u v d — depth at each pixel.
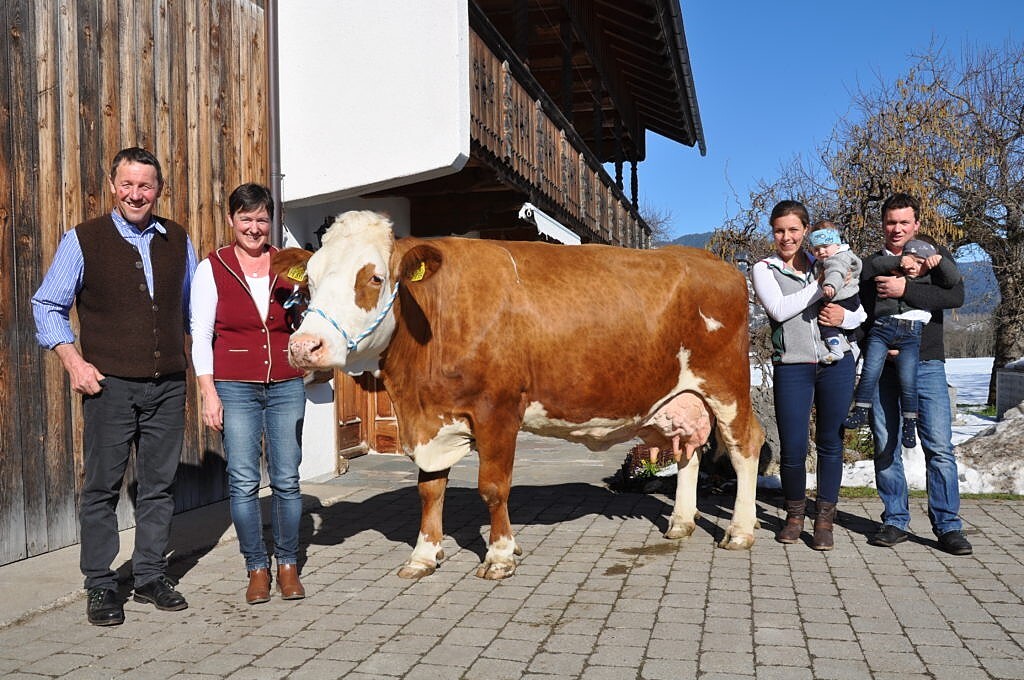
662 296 5.06
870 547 5.18
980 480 6.83
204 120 6.79
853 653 3.46
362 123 7.51
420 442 4.64
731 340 5.28
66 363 3.97
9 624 3.95
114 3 5.92
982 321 20.36
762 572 4.66
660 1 12.20
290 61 7.72
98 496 4.06
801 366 5.14
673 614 3.97
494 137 8.06
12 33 5.14
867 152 11.87
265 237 4.31
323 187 7.67
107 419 4.06
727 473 7.35
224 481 6.90
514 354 4.63
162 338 4.18
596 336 4.83
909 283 4.95
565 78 11.87
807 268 5.18
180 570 4.89
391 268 4.22
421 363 4.55
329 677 3.30
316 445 8.07
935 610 3.97
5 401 5.03
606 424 5.07
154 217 4.29
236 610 4.16
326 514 6.43
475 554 5.18
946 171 12.94
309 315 3.93
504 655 3.49
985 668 3.29
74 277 4.00
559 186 10.47
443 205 9.62
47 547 5.29
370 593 4.41
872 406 5.27
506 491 4.70
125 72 6.01
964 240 16.64
